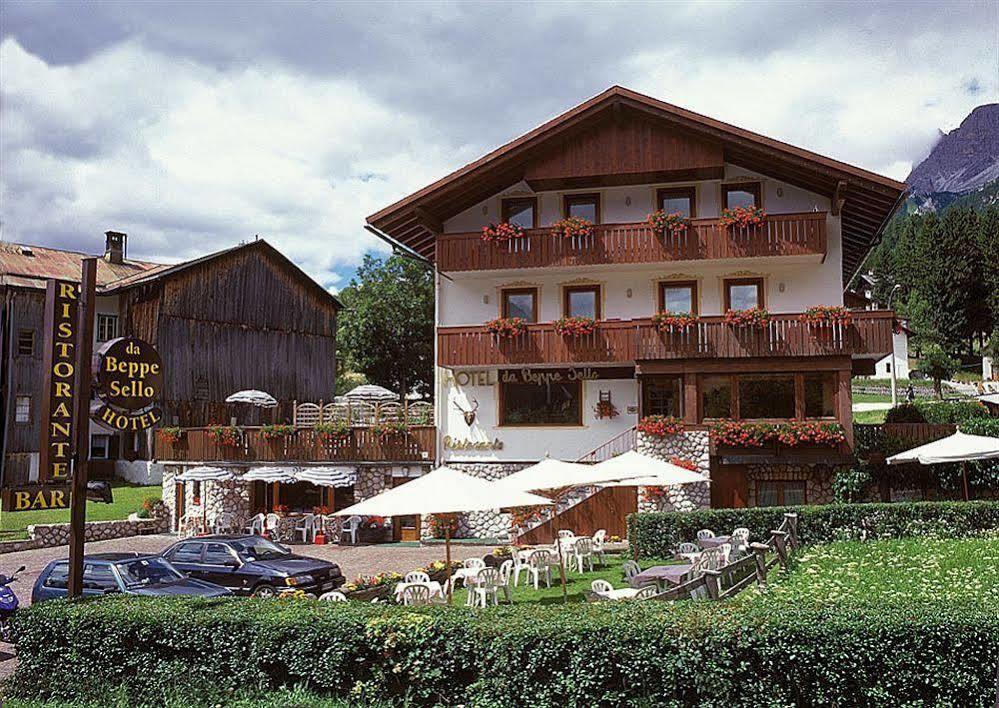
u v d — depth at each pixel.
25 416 39.22
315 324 48.72
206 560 18.53
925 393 66.62
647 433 26.14
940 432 25.81
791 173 27.36
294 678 9.77
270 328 45.94
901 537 21.11
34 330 39.84
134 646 10.48
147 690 10.28
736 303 28.30
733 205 28.58
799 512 21.25
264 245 45.62
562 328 27.69
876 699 7.90
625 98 27.12
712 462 26.55
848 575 15.69
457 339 28.64
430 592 13.95
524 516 26.12
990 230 83.00
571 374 28.75
